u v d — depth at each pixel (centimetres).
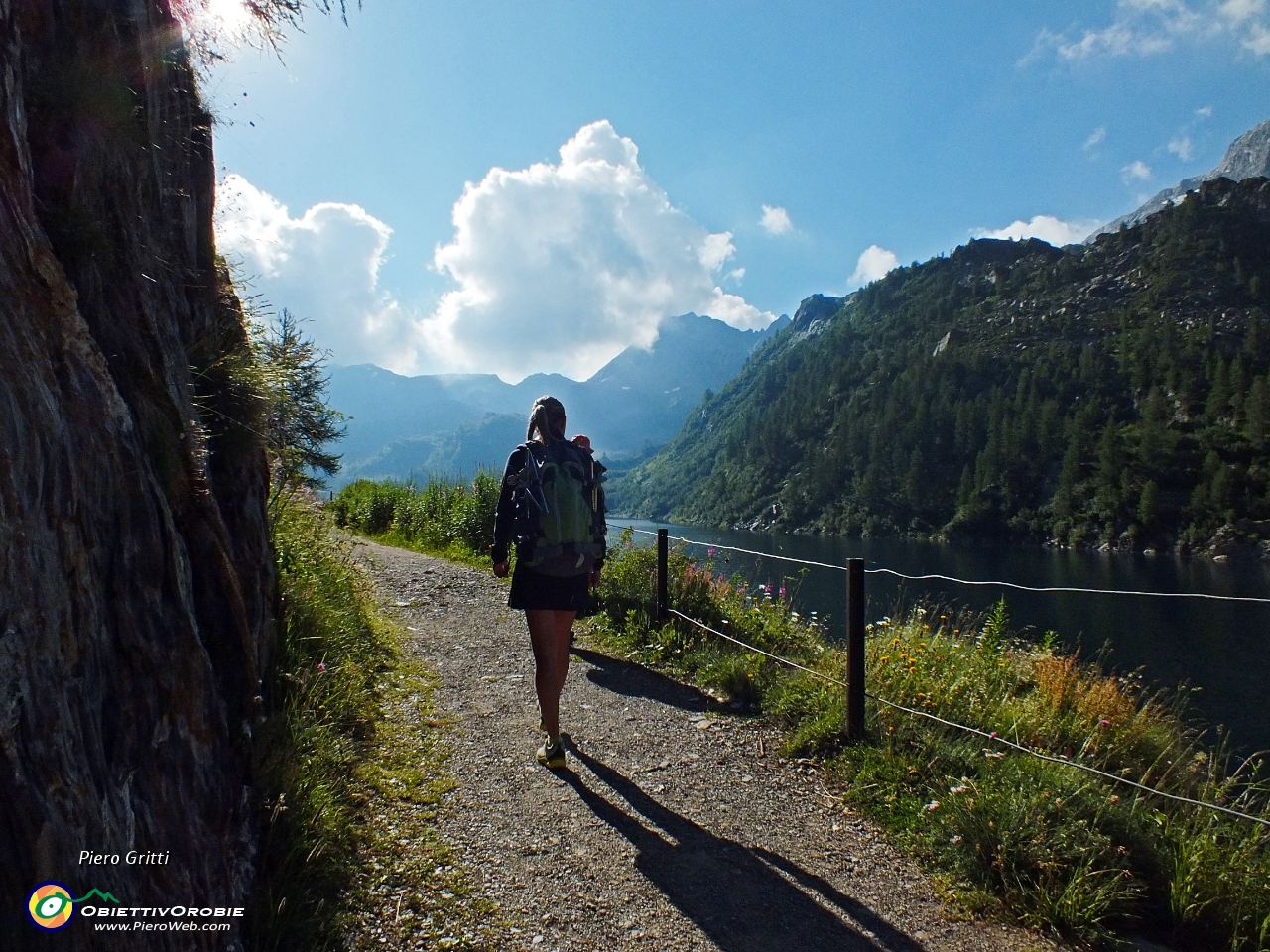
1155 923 286
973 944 259
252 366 325
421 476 1599
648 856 298
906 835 325
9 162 161
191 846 176
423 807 317
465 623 683
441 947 230
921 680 476
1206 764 432
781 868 298
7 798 119
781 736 435
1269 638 2147
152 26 283
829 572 2680
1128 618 2552
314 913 226
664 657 589
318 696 353
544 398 380
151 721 169
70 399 159
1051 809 314
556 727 372
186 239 308
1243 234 15575
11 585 129
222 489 294
